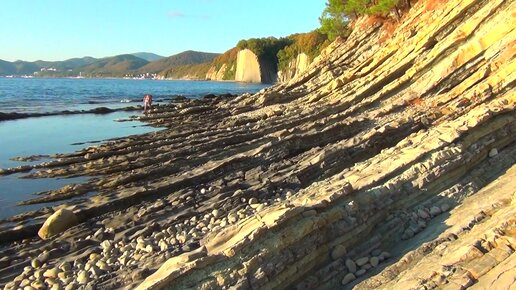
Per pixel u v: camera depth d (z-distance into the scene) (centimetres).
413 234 1118
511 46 2048
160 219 1477
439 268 834
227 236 969
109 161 2261
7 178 2069
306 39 12644
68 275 1136
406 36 3256
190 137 2756
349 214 1095
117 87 12206
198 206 1560
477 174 1352
